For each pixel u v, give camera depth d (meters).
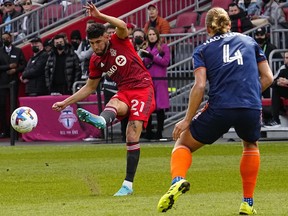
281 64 45.66
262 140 44.03
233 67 18.09
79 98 24.20
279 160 32.75
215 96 18.09
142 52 44.44
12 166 33.28
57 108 24.12
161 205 17.14
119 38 23.97
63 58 50.34
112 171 30.33
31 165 33.53
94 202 21.77
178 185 17.09
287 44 47.81
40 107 50.00
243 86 18.08
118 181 27.11
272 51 44.81
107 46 23.91
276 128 44.03
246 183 18.84
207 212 19.30
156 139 45.66
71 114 49.38
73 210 20.20
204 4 56.97
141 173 29.23
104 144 44.88
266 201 21.20
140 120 23.88
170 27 53.91
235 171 29.11
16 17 58.06
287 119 44.53
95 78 24.38
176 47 49.16
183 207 20.27
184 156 18.03
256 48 18.58
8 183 27.06
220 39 18.36
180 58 49.06
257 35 45.53
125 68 23.97
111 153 38.75
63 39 50.22
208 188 24.59
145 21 54.69
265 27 47.56
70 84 50.31
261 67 18.62
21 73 53.41
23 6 59.53
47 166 32.84
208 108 18.16
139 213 19.34
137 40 44.84
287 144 40.66
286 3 52.78
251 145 18.83
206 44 18.34
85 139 49.16
